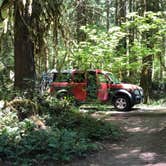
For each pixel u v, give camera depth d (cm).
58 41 1281
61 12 1225
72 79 1817
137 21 1711
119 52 1853
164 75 3152
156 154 950
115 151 997
